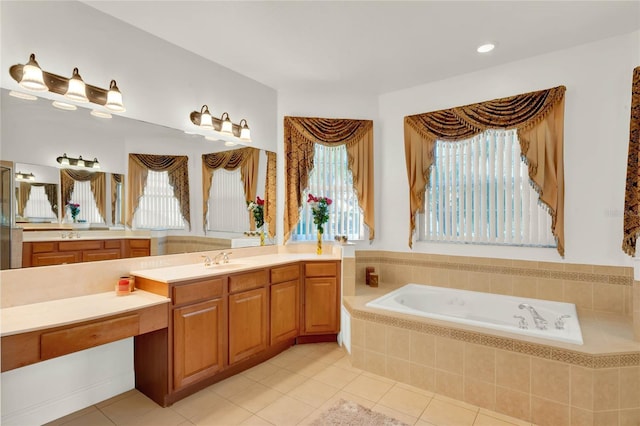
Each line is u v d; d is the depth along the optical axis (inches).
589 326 93.7
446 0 84.2
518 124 116.5
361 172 146.2
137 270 96.9
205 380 96.0
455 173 134.3
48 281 79.7
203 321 91.7
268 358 115.6
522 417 82.8
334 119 144.9
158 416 82.0
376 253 149.7
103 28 89.9
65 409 82.5
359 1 84.5
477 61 119.0
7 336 58.8
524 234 120.0
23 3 75.9
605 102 105.3
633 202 93.4
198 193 114.0
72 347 66.2
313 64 120.8
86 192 86.8
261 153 137.1
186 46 108.1
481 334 88.0
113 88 90.0
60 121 82.4
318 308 127.1
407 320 99.1
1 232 73.1
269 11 89.0
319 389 95.6
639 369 76.5
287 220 142.3
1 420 73.4
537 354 81.5
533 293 118.5
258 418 81.5
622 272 104.8
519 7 87.3
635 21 94.6
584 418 76.6
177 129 108.1
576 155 110.1
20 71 75.4
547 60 113.8
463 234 132.4
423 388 96.4
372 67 123.5
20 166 76.0
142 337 92.2
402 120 145.3
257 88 135.6
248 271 105.3
